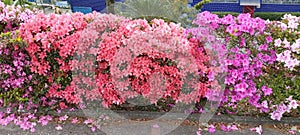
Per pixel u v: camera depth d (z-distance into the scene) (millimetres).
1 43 2406
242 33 2391
